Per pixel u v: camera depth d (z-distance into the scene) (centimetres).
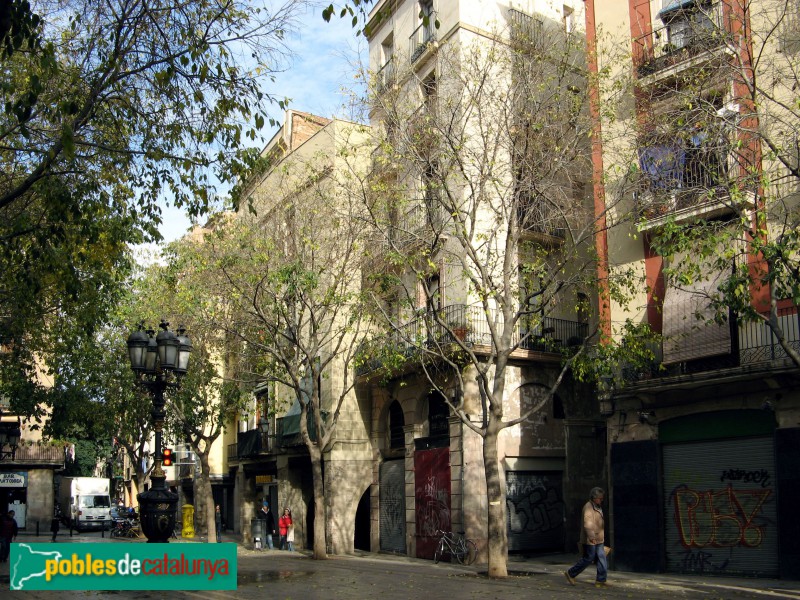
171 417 3100
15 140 1442
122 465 6994
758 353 1608
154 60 1291
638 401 1878
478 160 1925
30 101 1121
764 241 1401
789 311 1582
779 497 1577
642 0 1967
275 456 3388
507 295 1770
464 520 2239
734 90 1648
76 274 1470
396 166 1936
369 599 1354
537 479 2377
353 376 2827
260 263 2255
